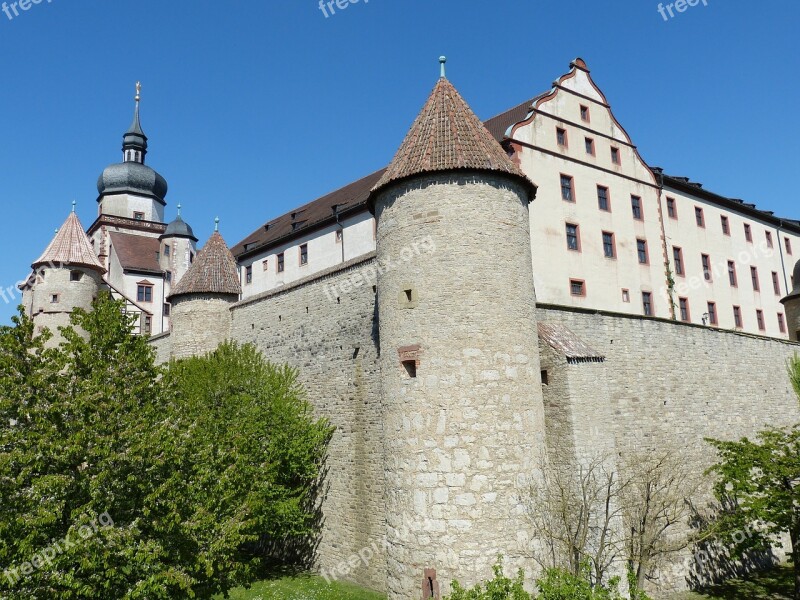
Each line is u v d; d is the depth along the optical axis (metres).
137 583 13.10
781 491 19.59
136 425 14.27
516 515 15.99
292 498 22.02
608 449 18.61
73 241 35.25
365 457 21.67
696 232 40.09
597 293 31.31
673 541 20.59
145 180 65.25
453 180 17.31
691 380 24.72
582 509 15.79
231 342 27.03
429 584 15.68
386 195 18.20
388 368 17.50
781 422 28.33
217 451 16.81
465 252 16.92
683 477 19.95
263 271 44.38
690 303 38.16
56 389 14.32
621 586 17.56
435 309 16.77
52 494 13.10
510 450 16.27
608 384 21.72
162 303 55.06
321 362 24.12
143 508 13.41
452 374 16.39
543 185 30.25
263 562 24.72
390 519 16.94
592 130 33.41
